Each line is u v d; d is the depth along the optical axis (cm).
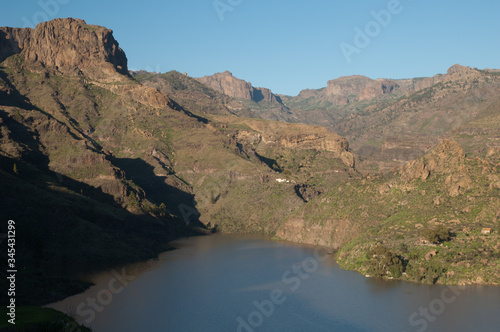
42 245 18038
